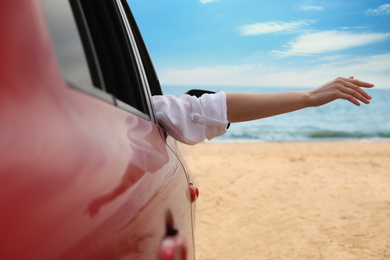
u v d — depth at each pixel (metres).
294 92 1.42
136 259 0.71
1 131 0.56
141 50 1.94
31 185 0.55
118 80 1.26
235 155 13.82
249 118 1.43
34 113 0.60
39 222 0.53
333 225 5.96
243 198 7.66
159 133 1.31
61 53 0.74
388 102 59.75
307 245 5.24
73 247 0.56
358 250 5.00
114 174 0.74
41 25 0.66
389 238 5.33
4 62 0.60
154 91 1.92
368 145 18.69
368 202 7.08
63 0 0.87
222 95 1.40
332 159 12.21
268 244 5.35
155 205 0.88
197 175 9.70
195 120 1.39
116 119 0.90
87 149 0.69
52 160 0.60
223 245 5.36
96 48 1.22
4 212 0.51
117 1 1.45
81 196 0.62
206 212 6.84
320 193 7.84
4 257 0.48
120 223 0.69
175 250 0.84
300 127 34.69
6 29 0.62
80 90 0.77
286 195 7.78
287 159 12.31
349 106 46.75
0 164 0.53
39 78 0.63
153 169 0.96
